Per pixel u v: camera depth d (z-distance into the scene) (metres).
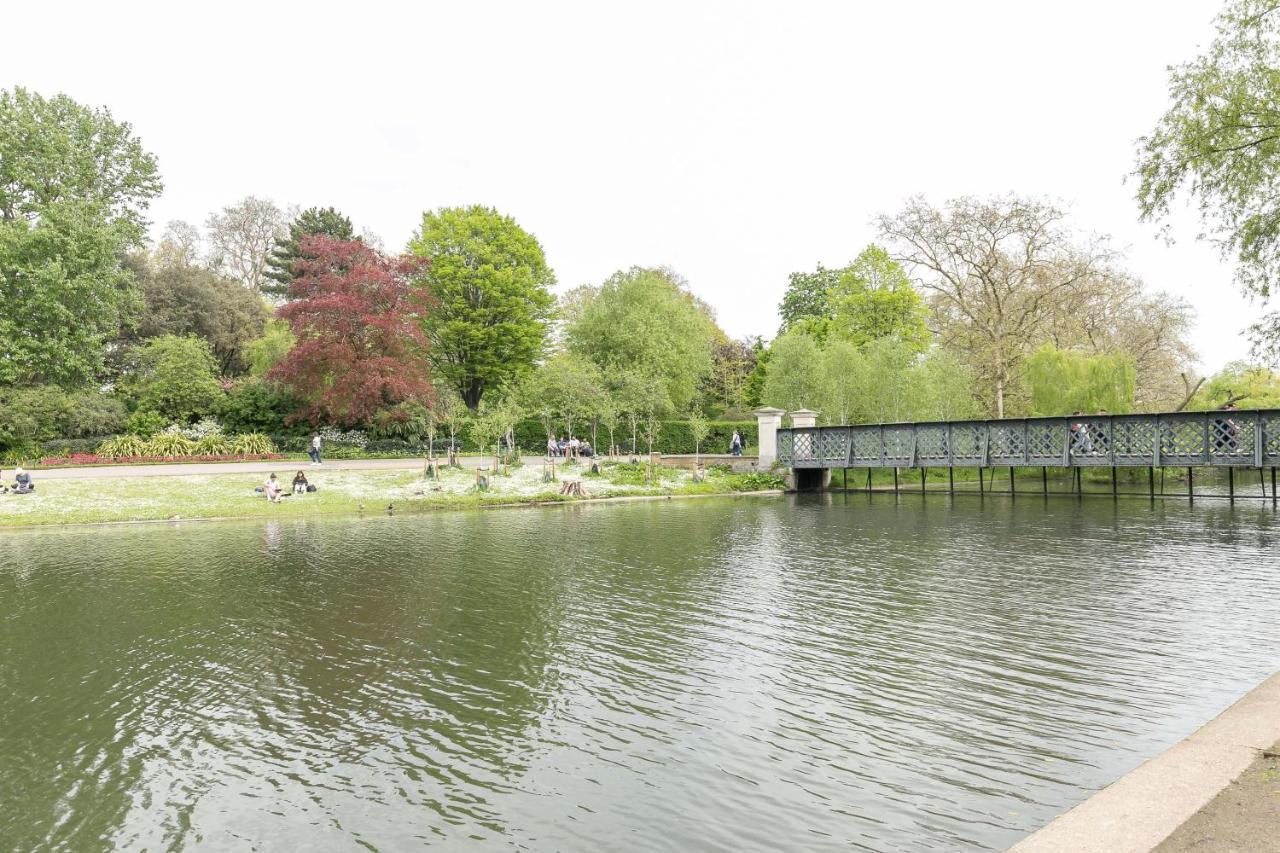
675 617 11.16
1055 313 37.97
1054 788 5.86
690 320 47.91
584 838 5.38
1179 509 24.81
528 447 43.59
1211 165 18.22
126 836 5.52
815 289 62.22
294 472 31.44
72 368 35.19
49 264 32.50
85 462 32.22
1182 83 18.70
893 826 5.39
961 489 34.34
